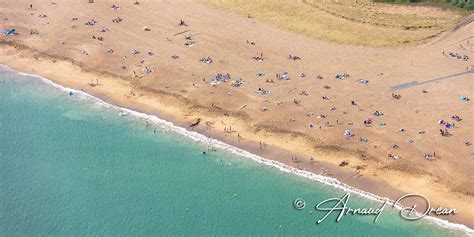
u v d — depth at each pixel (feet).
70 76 458.91
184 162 368.48
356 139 372.99
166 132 395.14
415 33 485.15
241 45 478.18
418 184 339.36
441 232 309.63
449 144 364.17
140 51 476.95
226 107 410.11
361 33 490.90
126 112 416.87
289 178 350.64
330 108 401.49
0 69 473.26
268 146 375.66
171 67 455.22
